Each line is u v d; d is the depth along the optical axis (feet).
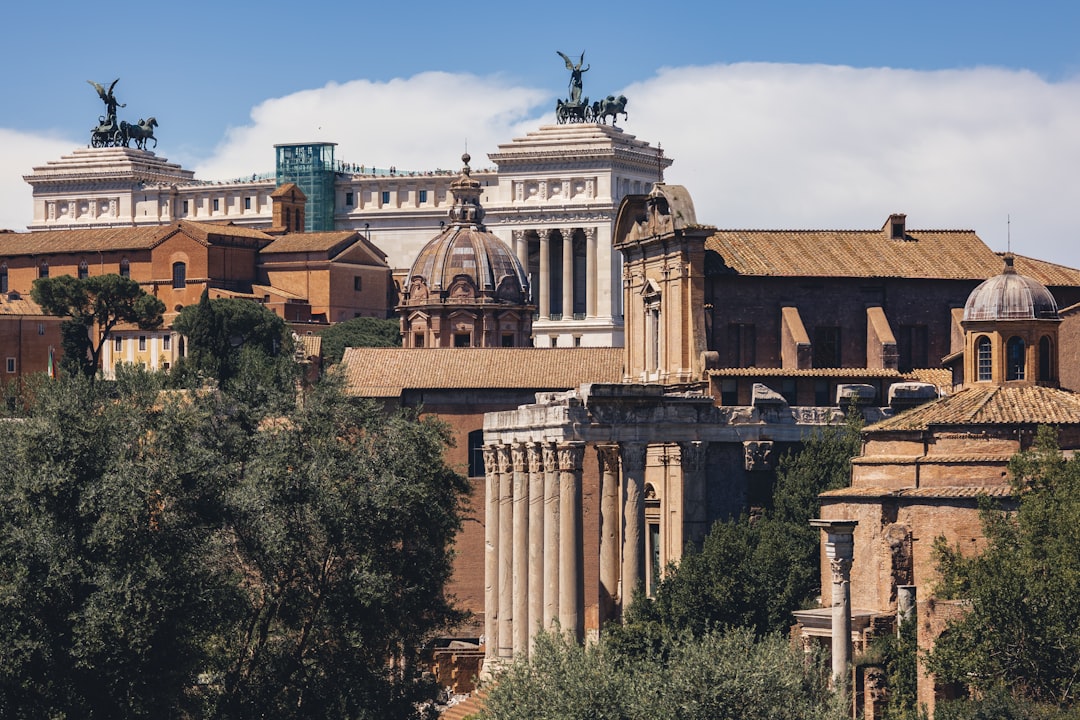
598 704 517.14
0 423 636.89
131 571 595.06
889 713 552.41
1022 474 554.87
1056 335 636.89
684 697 512.63
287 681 638.12
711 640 531.91
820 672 524.11
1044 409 608.19
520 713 526.57
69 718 582.76
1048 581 513.45
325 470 650.84
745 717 508.94
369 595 636.89
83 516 610.65
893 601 595.06
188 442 649.61
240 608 618.44
